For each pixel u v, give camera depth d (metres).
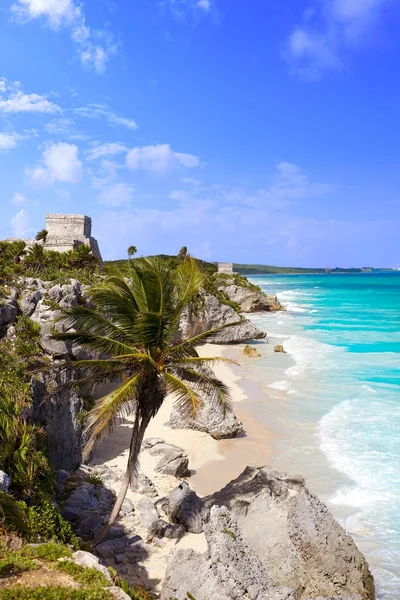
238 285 96.06
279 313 93.44
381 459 22.31
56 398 19.17
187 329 51.31
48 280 29.81
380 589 13.66
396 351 50.44
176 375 16.55
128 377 16.64
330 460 22.50
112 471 20.61
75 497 16.75
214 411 25.86
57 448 18.75
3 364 18.33
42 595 8.67
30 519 12.27
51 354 20.77
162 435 25.64
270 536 14.42
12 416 15.38
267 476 17.48
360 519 17.30
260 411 30.33
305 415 29.36
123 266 17.98
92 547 14.77
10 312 22.03
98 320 16.36
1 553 9.95
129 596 9.32
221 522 13.82
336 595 12.78
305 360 46.19
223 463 22.64
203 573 12.62
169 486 20.05
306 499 14.56
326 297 137.12
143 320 15.30
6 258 44.47
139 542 15.51
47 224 59.78
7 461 14.12
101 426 14.38
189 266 17.77
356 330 68.44
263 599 11.93
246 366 43.91
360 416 28.66
